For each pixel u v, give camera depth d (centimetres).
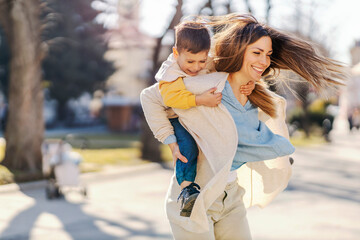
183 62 248
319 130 2648
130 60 3800
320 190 924
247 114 259
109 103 3031
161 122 252
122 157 1448
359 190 929
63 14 3064
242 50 246
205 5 1398
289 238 575
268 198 296
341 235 587
